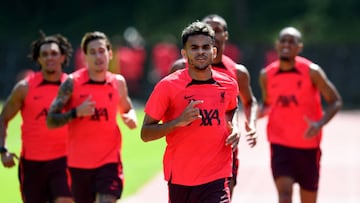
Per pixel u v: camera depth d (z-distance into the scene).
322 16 130.00
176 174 19.95
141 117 77.38
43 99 25.05
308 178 27.53
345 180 42.88
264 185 41.41
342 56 112.19
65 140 25.12
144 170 46.47
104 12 133.50
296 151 27.41
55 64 25.05
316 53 112.50
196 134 19.78
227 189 19.94
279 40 27.61
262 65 111.75
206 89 19.95
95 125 23.59
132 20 134.25
